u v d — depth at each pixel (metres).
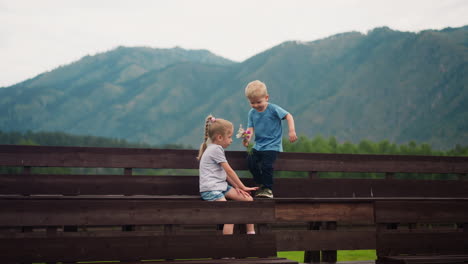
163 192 5.78
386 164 6.65
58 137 184.12
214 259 4.34
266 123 5.69
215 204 4.41
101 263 4.06
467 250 5.13
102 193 5.64
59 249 3.98
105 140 196.88
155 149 5.81
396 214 5.01
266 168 5.55
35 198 4.51
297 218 5.37
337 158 6.43
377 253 4.92
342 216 5.52
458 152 104.62
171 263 4.11
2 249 3.87
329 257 5.58
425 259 4.67
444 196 6.80
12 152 5.46
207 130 5.21
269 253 4.43
